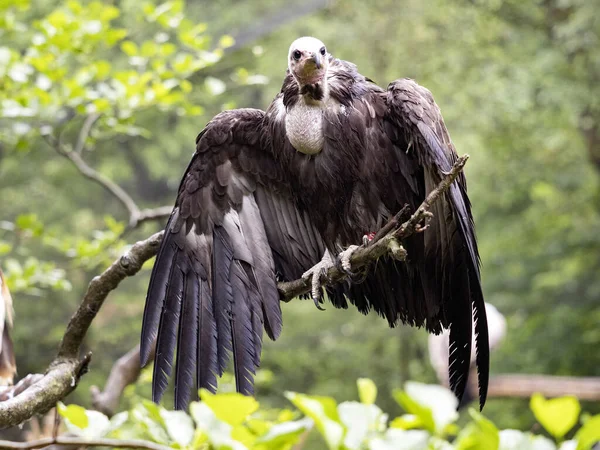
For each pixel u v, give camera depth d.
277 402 28.66
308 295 7.95
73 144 22.34
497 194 30.14
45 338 23.48
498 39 29.06
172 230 7.87
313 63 7.27
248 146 8.02
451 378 7.37
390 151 7.56
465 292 7.43
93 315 7.04
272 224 8.07
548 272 28.95
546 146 28.48
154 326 7.54
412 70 26.95
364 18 26.36
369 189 7.64
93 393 9.42
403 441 3.97
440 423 3.81
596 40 27.44
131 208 11.13
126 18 16.05
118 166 25.73
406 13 26.53
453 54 27.23
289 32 25.61
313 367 29.22
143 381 11.51
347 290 8.03
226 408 4.11
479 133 28.47
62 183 26.05
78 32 10.97
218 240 7.91
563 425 3.93
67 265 17.34
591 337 27.25
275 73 24.67
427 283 7.67
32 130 11.55
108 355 24.50
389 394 29.28
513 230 29.95
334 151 7.52
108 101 11.18
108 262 12.45
